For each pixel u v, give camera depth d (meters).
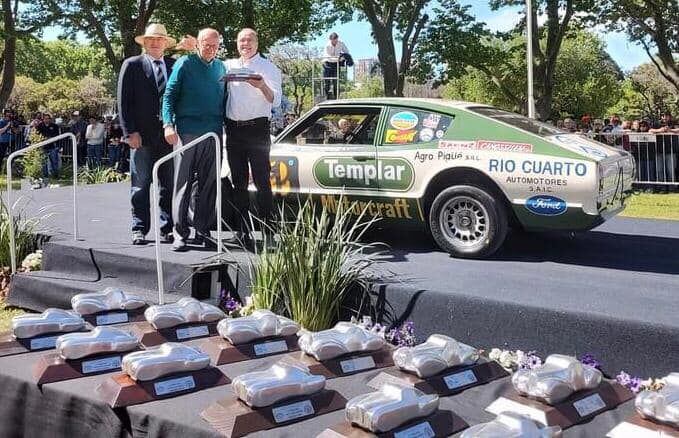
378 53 25.19
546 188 5.04
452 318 4.05
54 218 7.45
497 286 4.39
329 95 16.27
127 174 15.89
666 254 5.78
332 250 4.48
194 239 5.87
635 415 2.49
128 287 5.14
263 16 25.58
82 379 2.76
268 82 5.66
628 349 3.50
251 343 3.16
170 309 3.36
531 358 3.73
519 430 2.16
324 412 2.51
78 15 24.56
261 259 4.59
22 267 6.10
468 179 5.39
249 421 2.35
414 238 6.41
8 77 25.45
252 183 6.07
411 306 4.21
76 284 5.22
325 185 5.92
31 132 17.58
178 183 5.44
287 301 4.44
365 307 4.42
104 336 2.90
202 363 2.74
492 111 5.71
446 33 25.52
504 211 5.28
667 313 3.65
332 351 2.96
